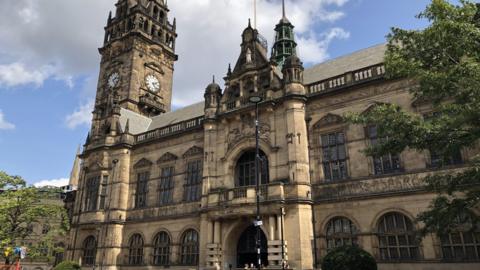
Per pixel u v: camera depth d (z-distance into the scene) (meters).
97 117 58.31
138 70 71.62
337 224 33.69
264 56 44.12
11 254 47.97
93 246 50.34
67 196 72.69
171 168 48.00
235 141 41.09
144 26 76.75
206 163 41.69
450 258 27.81
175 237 43.97
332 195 34.25
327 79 38.00
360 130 34.56
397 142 19.73
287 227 33.84
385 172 32.56
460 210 18.72
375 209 31.77
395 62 20.22
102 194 51.44
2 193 49.88
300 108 37.56
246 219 36.62
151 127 61.25
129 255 47.66
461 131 18.38
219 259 36.81
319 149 36.47
